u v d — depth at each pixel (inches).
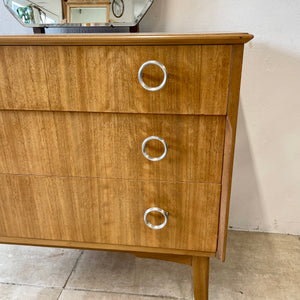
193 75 25.5
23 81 27.7
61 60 26.5
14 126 29.9
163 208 30.9
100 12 39.6
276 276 41.0
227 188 28.4
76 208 32.4
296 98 43.4
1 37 25.9
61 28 43.8
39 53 26.5
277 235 50.1
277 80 42.9
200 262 33.4
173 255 34.1
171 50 24.9
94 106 27.6
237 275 41.2
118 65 26.0
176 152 28.6
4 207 33.5
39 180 31.7
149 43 24.6
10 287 39.1
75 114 28.6
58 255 45.4
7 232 34.7
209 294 38.0
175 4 41.2
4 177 32.1
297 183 47.6
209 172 28.9
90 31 43.5
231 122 26.3
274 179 47.9
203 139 27.8
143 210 31.3
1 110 29.4
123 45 25.2
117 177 30.4
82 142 29.6
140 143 28.8
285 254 45.3
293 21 40.0
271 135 45.7
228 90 25.6
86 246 34.2
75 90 27.4
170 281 40.3
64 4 39.9
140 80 25.6
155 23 42.4
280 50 41.5
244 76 43.3
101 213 32.2
